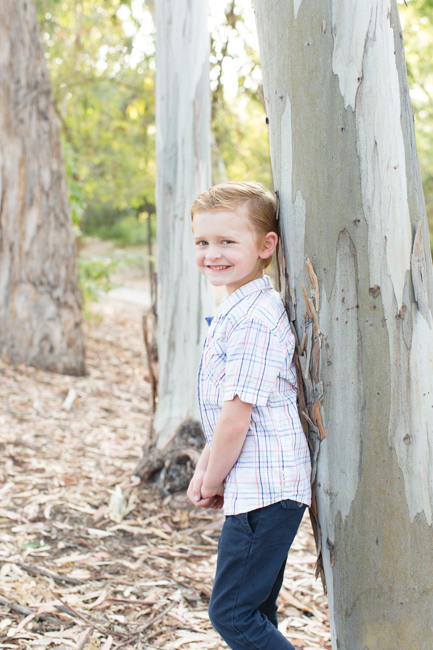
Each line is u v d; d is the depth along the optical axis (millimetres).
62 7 9047
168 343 3258
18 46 5344
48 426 4070
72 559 2414
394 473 1358
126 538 2678
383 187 1313
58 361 5656
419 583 1361
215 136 7324
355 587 1411
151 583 2318
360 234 1334
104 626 1986
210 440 1542
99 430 4203
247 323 1401
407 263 1328
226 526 1452
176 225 3186
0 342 5453
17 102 5383
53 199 5590
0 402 4363
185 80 3098
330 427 1416
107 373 6250
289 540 1439
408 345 1339
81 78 8992
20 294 5488
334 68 1316
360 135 1312
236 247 1433
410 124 1351
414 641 1362
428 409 1354
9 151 5383
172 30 3074
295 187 1411
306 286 1421
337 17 1303
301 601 2354
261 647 1466
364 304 1347
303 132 1371
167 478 3119
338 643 1455
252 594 1440
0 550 2375
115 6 7957
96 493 3068
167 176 3205
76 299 5848
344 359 1380
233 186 1443
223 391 1456
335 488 1421
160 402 3318
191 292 3188
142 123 9008
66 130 8344
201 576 2420
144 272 16922
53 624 1952
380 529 1373
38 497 2926
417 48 11602
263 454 1400
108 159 10172
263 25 1447
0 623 1914
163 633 1992
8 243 5445
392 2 1312
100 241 21047
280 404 1432
